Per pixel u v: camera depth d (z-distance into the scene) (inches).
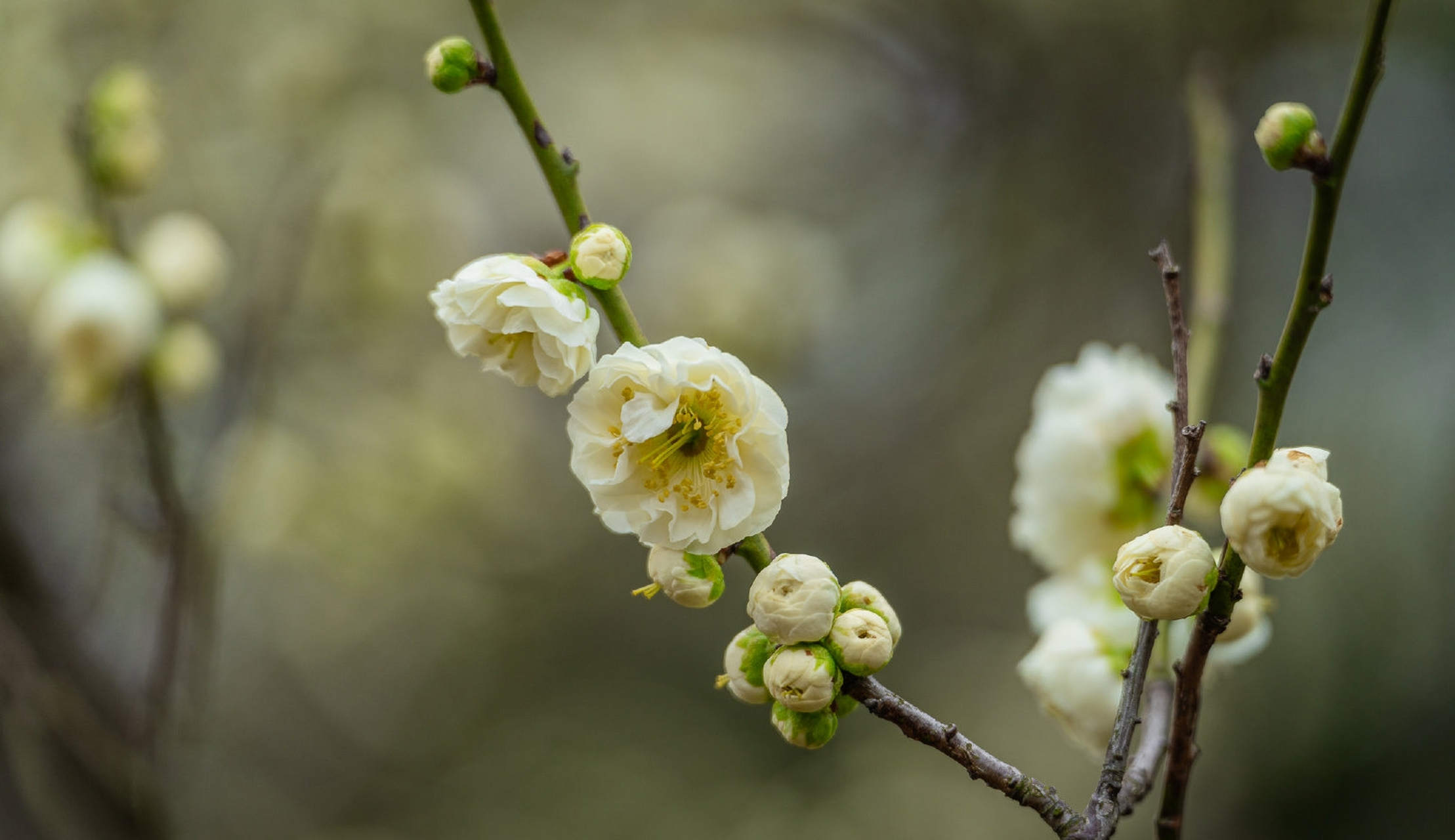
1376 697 55.9
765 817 64.2
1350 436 54.6
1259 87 54.1
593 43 62.4
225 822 56.6
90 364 30.8
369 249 49.3
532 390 67.2
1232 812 58.8
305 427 49.1
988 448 64.2
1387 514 54.9
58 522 39.6
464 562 61.6
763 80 65.1
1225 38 53.7
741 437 21.5
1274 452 20.8
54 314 30.9
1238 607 22.9
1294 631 58.0
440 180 53.4
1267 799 58.2
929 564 66.6
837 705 21.3
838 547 67.0
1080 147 58.6
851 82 65.0
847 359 67.0
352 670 63.4
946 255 64.2
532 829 64.0
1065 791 60.9
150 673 30.1
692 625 70.6
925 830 62.2
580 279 21.5
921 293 65.7
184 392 31.9
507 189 64.0
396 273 49.9
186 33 47.3
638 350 21.5
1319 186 20.6
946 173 63.6
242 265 43.5
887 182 65.7
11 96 42.0
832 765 66.4
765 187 66.5
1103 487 24.3
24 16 42.7
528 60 61.4
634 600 70.4
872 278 66.1
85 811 32.3
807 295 55.9
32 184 41.2
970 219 62.6
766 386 21.6
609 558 69.7
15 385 38.0
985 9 59.0
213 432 35.9
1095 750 23.1
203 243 32.9
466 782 65.5
